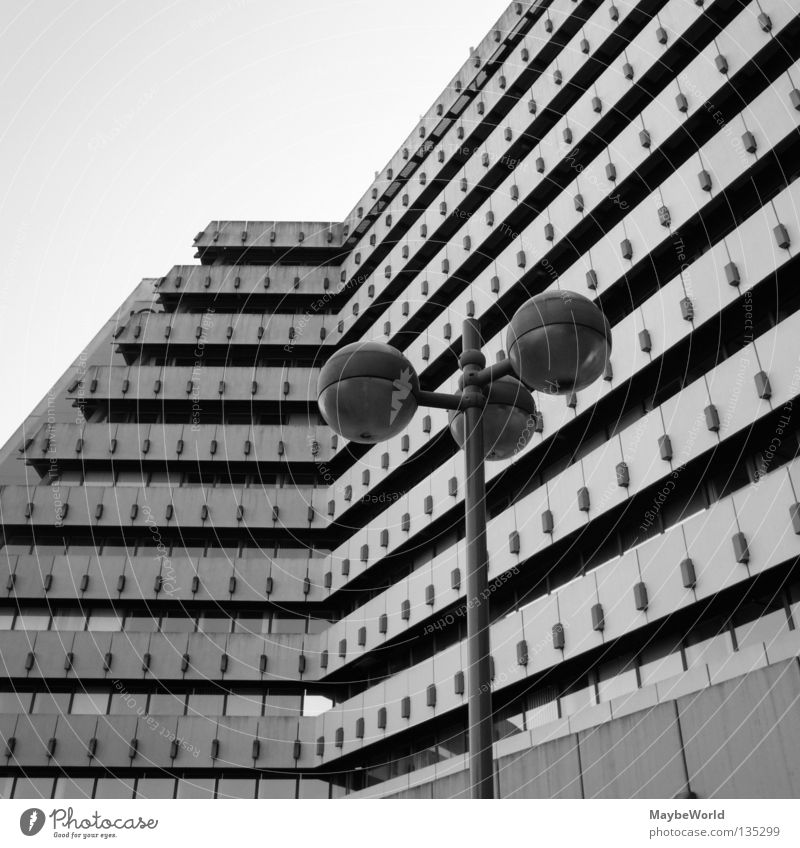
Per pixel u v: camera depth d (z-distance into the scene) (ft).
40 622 99.86
